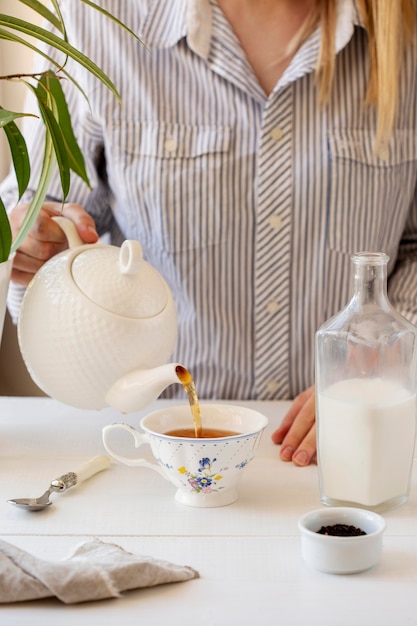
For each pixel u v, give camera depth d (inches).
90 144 65.7
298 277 64.2
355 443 41.9
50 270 47.9
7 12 82.4
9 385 86.7
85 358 45.9
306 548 36.8
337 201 63.4
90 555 36.5
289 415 51.9
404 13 63.3
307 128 63.0
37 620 32.9
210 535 40.1
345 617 33.2
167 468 42.7
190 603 34.1
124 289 46.3
